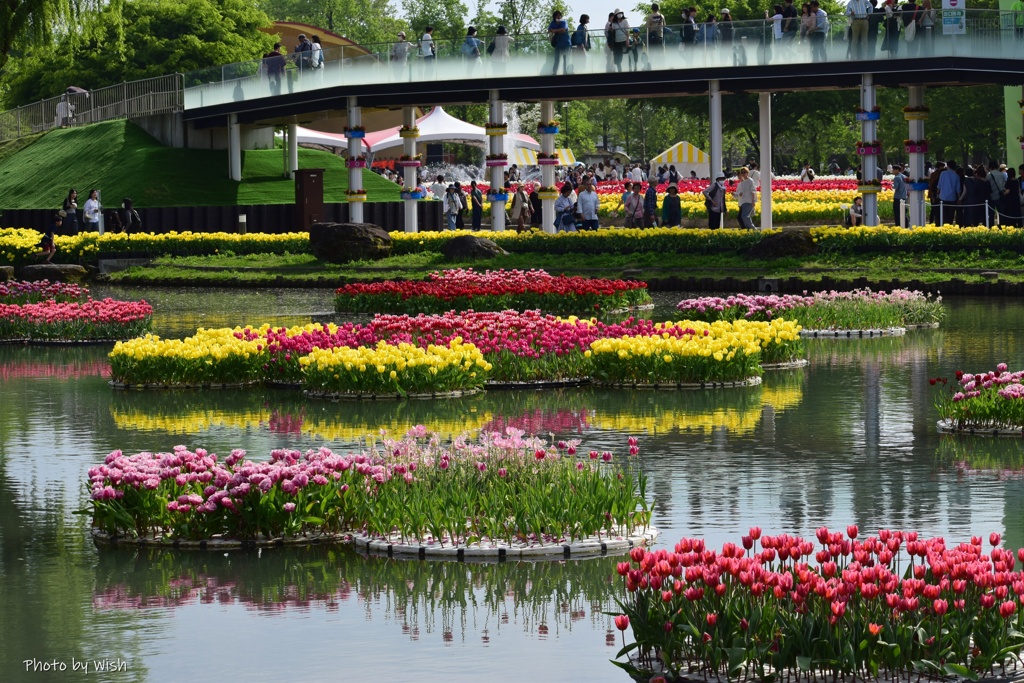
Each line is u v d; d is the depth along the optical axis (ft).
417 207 146.72
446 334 60.39
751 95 209.26
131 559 32.32
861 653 22.57
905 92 217.77
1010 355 62.75
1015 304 84.33
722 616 23.31
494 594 29.25
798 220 145.79
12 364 66.59
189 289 108.78
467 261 111.75
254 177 163.53
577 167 194.39
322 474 33.35
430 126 190.49
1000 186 109.91
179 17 214.48
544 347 57.77
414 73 129.39
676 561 23.97
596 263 107.24
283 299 98.68
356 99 133.80
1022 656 23.85
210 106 158.81
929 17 110.93
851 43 113.50
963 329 73.10
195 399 55.01
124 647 26.05
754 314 72.79
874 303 74.69
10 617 27.94
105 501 33.81
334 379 54.85
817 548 31.12
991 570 24.00
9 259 124.26
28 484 39.93
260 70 148.66
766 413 49.88
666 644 23.48
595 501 32.76
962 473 39.42
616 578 30.25
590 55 123.13
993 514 34.42
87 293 95.30
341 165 174.91
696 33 119.14
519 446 35.76
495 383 56.85
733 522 33.91
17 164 178.50
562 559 31.83
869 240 101.14
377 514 33.32
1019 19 110.52
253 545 33.42
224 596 29.30
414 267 109.91
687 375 56.18
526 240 114.62
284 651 25.75
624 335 60.75
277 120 156.46
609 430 46.78
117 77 211.00
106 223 139.74
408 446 35.78
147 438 46.42
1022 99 120.67
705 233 108.37
